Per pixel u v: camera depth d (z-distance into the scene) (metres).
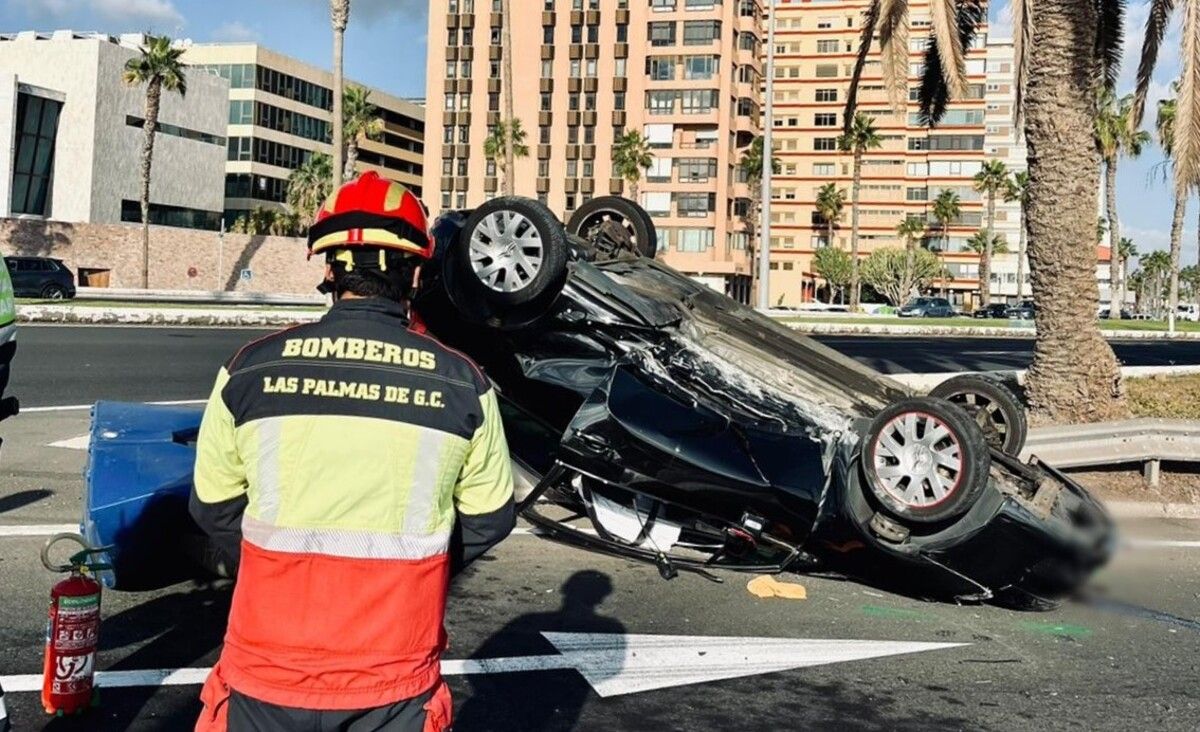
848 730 3.96
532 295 5.80
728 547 5.96
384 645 2.01
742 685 4.40
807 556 5.82
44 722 3.70
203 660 4.38
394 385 2.10
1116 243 64.81
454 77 83.44
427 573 2.07
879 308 71.94
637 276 6.72
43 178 59.59
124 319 26.05
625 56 79.38
